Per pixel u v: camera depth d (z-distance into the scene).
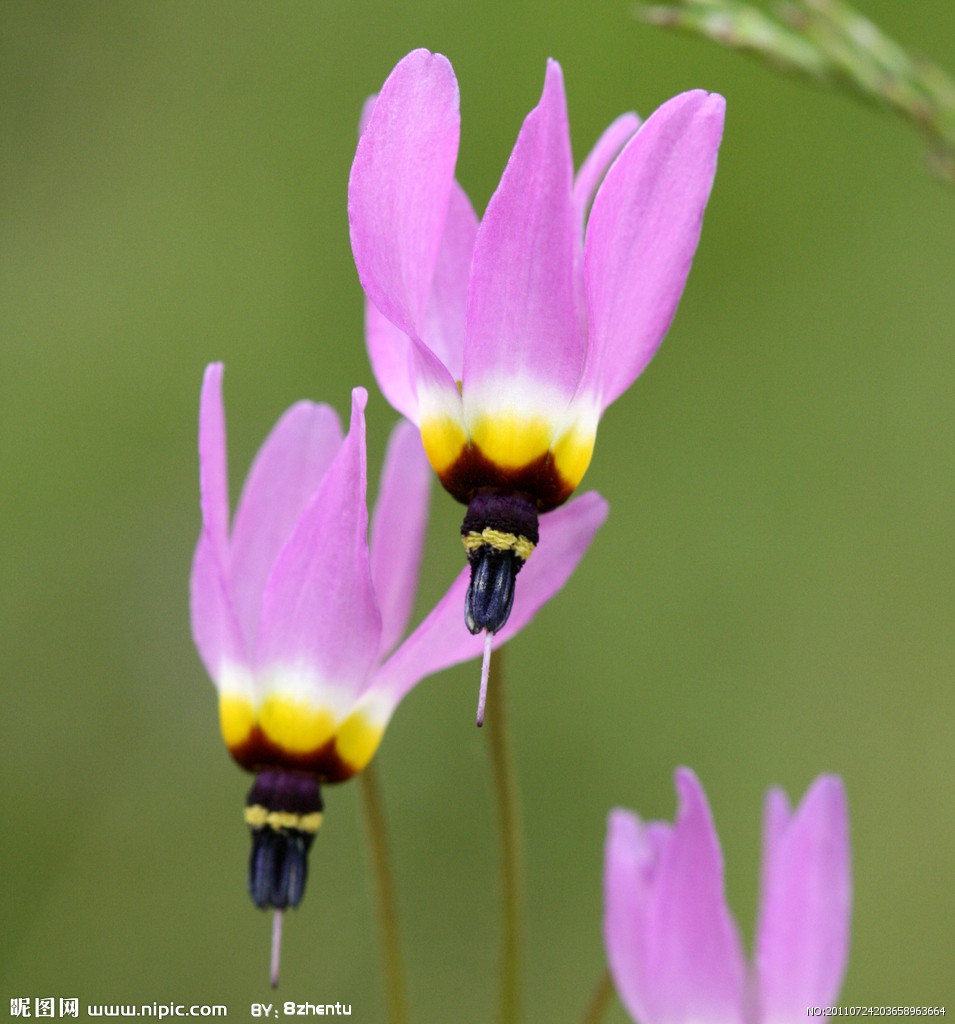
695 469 0.43
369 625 0.20
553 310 0.19
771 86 0.43
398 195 0.19
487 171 0.44
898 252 0.43
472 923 0.40
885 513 0.42
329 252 0.44
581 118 0.44
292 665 0.20
